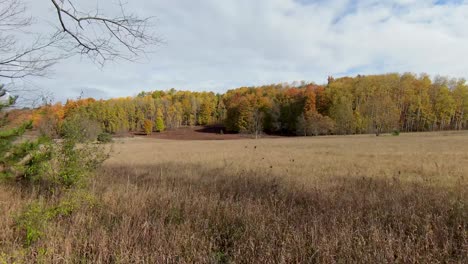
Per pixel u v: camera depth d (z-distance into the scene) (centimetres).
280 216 431
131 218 432
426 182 701
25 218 379
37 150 551
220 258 332
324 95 7512
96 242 350
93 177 653
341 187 646
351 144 2916
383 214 438
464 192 559
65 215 434
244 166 1131
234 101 8675
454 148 2052
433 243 326
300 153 1875
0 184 574
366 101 7138
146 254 314
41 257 303
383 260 296
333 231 365
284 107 8025
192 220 434
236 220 433
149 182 721
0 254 307
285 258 311
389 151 1911
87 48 408
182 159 1584
